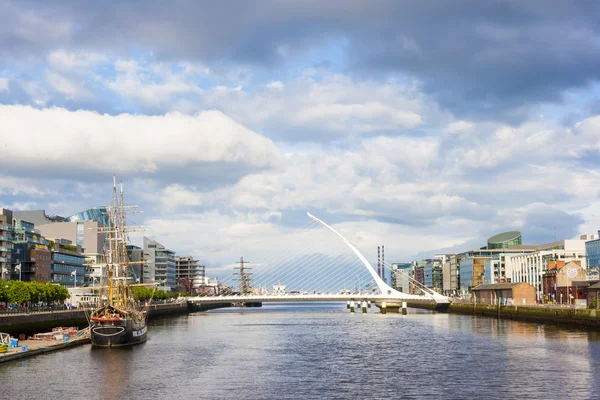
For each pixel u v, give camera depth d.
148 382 84.12
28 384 82.31
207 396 75.75
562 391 76.06
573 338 129.00
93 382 83.94
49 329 138.75
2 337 110.50
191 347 123.75
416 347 121.19
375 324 193.00
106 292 157.75
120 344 122.00
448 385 80.62
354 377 87.50
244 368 95.75
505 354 106.56
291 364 100.00
